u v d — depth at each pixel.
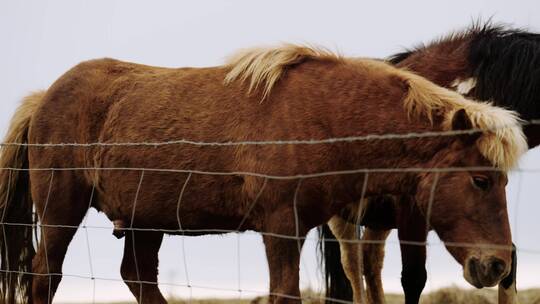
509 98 7.97
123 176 7.75
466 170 6.20
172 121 7.52
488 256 6.08
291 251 6.81
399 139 6.64
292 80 7.11
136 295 8.54
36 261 8.30
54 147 8.16
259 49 7.35
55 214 8.20
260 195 6.91
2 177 8.79
